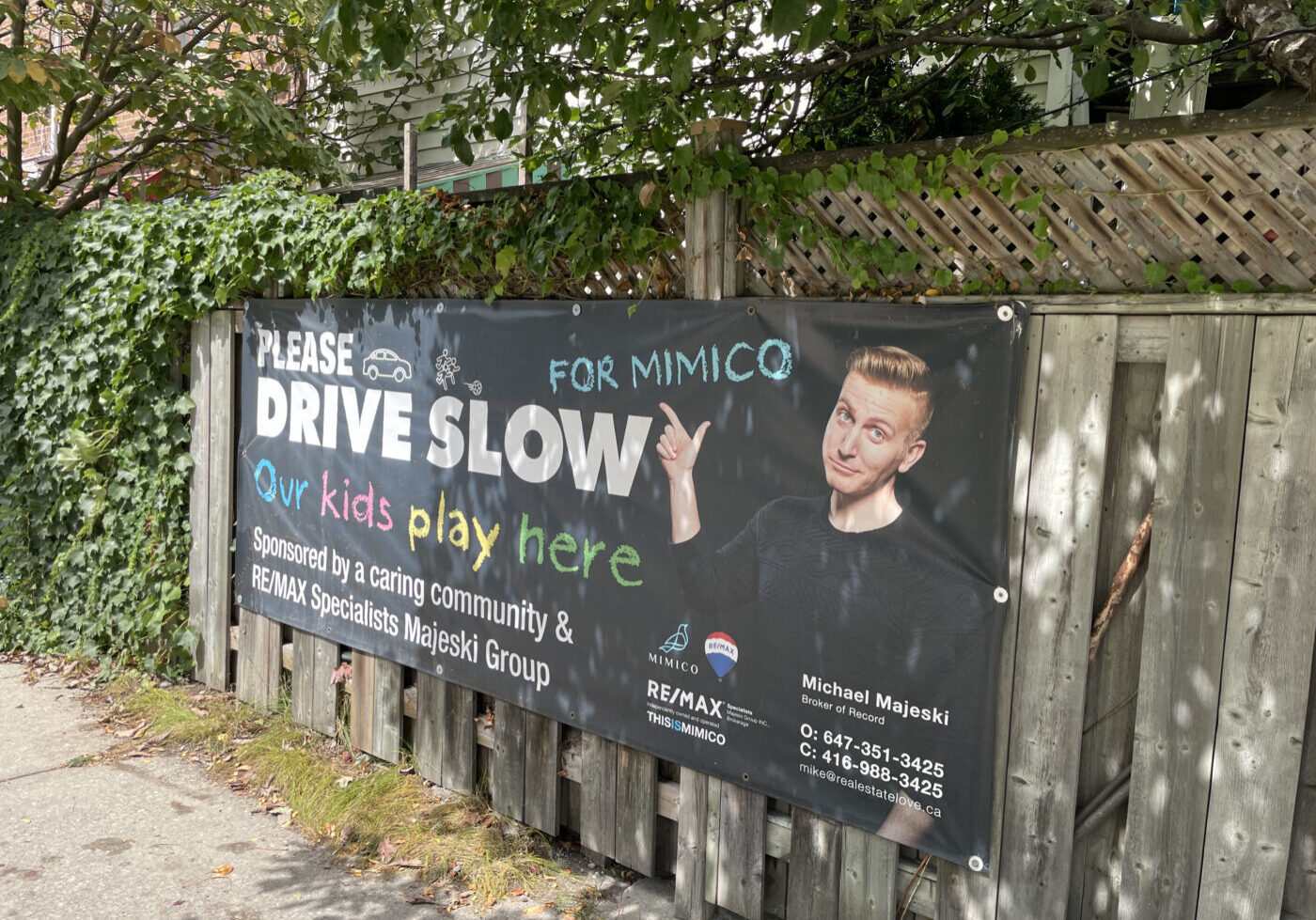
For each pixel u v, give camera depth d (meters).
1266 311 2.63
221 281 5.52
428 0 3.64
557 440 4.16
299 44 8.46
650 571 3.88
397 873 4.14
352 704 5.14
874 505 3.27
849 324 3.28
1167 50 5.87
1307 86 3.31
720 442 3.63
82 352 6.09
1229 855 2.76
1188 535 2.77
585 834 4.21
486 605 4.46
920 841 3.25
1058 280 2.98
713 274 3.64
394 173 8.72
